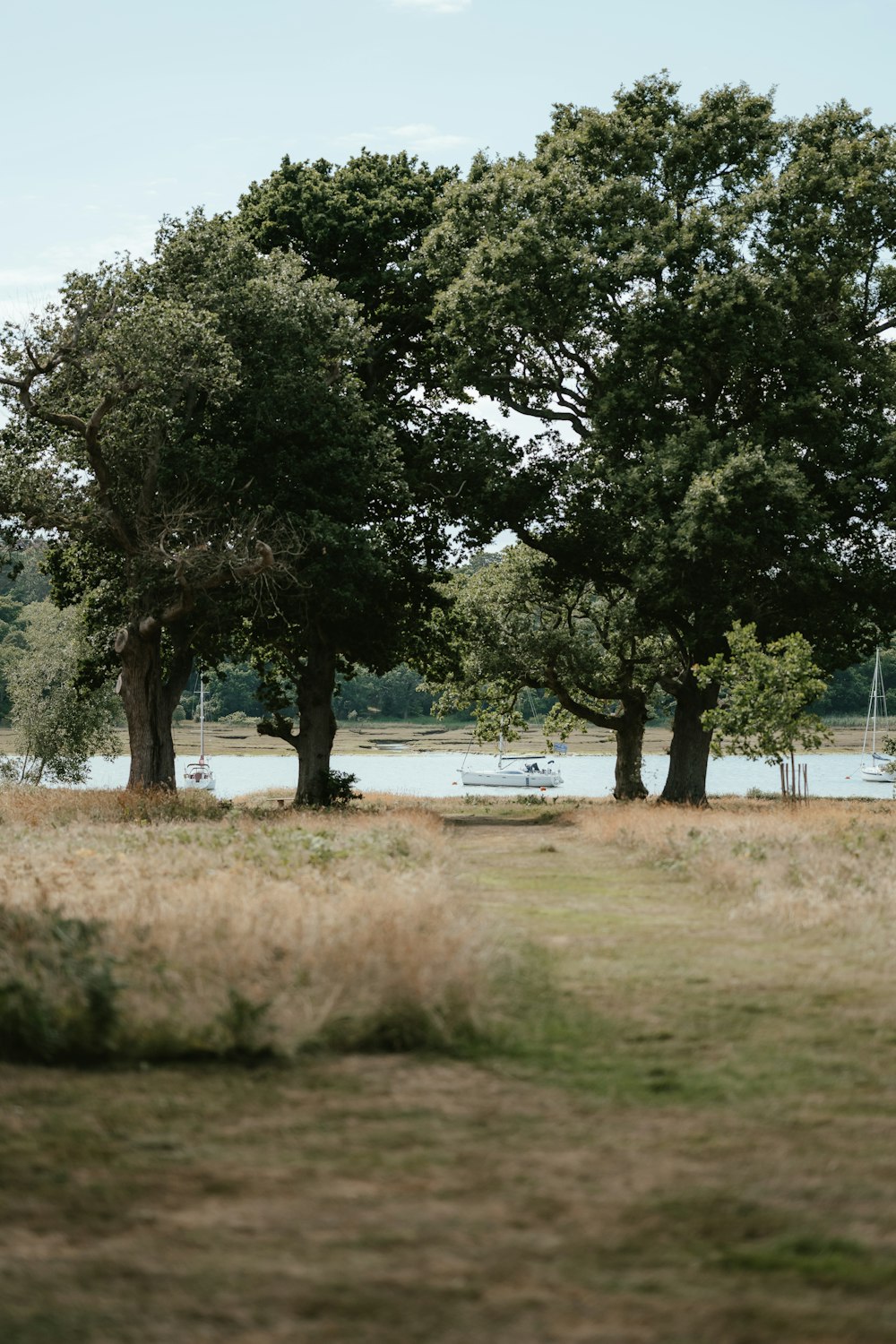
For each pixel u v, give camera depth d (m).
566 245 33.59
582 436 36.75
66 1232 4.73
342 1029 7.59
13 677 59.91
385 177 37.91
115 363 28.56
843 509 34.34
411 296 37.41
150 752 31.69
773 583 34.66
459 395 37.88
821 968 10.13
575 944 11.25
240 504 31.48
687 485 32.59
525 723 47.69
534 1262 4.46
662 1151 5.68
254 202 38.25
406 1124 6.06
